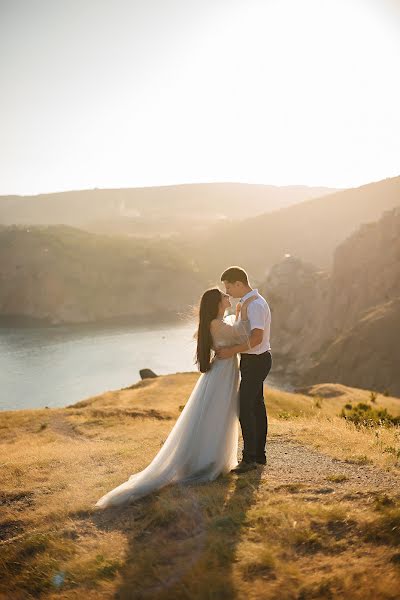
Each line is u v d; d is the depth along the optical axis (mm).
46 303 191125
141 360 109938
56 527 5098
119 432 15016
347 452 6734
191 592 3545
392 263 108188
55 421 21953
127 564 4141
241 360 5930
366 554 3748
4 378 98188
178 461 5676
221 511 4754
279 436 8172
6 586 4250
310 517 4375
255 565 3773
